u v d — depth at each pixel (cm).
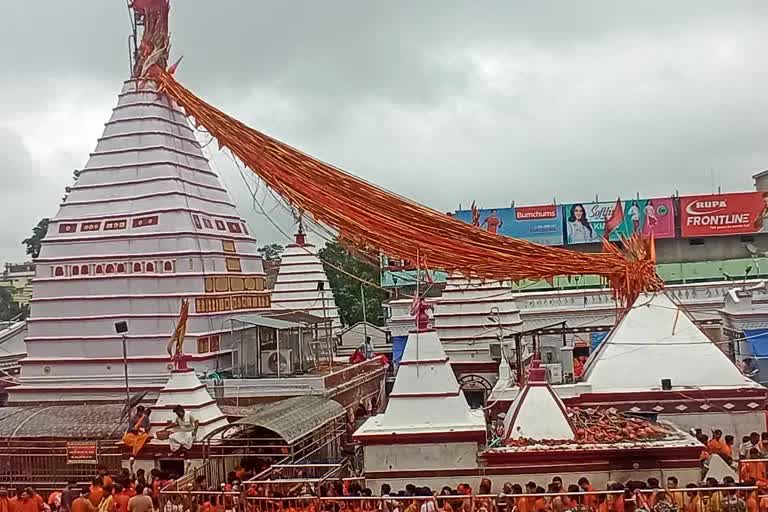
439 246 2069
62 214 3478
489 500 1670
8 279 13088
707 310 4941
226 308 3472
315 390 3008
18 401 3344
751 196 6481
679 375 2448
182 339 2688
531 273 2209
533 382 2128
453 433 1995
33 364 3369
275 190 2033
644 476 1903
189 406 2530
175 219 3347
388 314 6109
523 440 2025
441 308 3988
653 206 6581
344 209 2008
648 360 2486
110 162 3494
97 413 2816
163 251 3316
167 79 2280
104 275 3338
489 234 2130
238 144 2047
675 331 2538
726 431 2388
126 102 3572
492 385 3862
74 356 3331
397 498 1689
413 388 2081
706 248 6644
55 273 3403
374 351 5656
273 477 2025
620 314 2695
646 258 2592
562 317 4878
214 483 2405
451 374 2102
